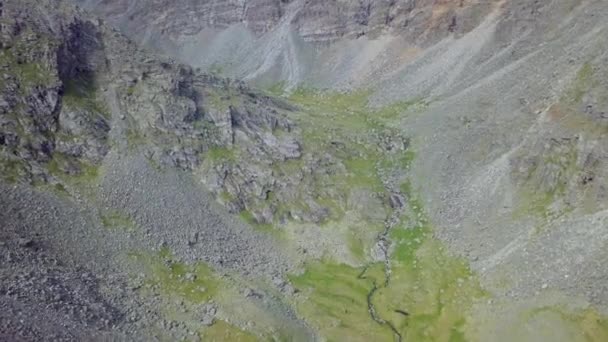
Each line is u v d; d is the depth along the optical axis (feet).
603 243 327.88
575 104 437.99
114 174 365.40
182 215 369.91
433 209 436.76
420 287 365.20
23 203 306.96
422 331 330.75
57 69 389.60
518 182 411.54
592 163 377.30
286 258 387.34
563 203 374.02
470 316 334.65
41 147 351.67
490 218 399.65
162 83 446.19
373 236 417.49
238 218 400.88
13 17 407.03
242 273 353.10
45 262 277.85
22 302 241.14
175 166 403.54
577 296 312.29
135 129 406.41
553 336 299.38
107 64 444.96
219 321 306.14
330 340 321.52
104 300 280.92
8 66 375.04
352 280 376.27
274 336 307.37
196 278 331.98
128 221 340.80
